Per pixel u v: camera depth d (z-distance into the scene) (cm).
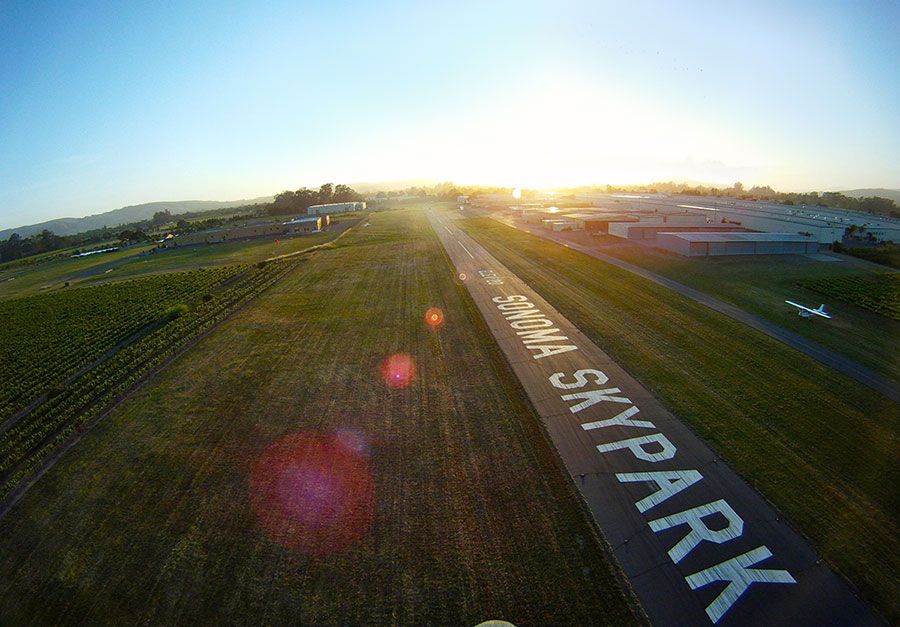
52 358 4006
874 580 1445
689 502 1786
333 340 3631
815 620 1338
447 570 1544
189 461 2222
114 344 4119
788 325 3434
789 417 2288
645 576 1493
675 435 2186
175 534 1777
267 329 3994
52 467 2266
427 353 3262
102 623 1446
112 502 1981
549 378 2794
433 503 1842
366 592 1485
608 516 1736
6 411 3106
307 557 1628
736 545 1591
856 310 3769
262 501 1916
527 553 1591
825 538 1602
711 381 2655
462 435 2277
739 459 2006
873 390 2508
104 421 2647
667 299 4112
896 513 1692
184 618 1441
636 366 2875
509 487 1905
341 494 1925
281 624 1402
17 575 1650
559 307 4056
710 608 1384
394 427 2383
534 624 1357
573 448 2133
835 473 1902
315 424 2462
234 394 2855
